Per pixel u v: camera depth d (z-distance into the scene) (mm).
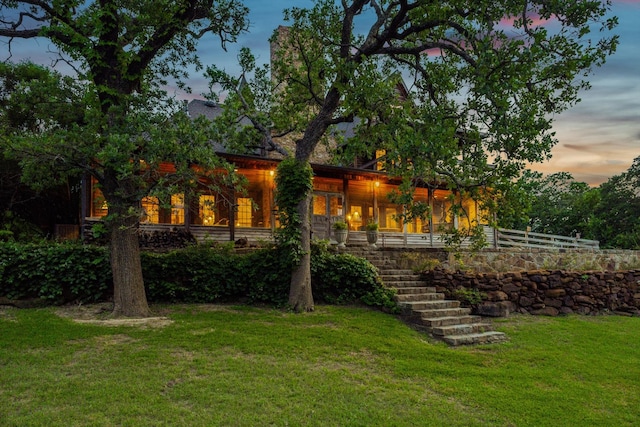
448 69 12562
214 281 11930
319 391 6562
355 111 11469
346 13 13102
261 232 18672
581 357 9281
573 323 12289
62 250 10875
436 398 6676
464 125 10164
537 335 10805
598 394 7301
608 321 12969
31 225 17906
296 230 11844
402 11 11867
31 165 10750
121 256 10188
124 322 9398
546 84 10938
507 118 9320
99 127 9742
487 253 16359
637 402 7090
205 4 11852
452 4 11219
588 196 33562
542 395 7043
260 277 12219
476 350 9469
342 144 17250
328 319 10633
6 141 9203
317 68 14336
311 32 13992
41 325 8734
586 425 6117
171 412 5598
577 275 13945
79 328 8742
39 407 5570
